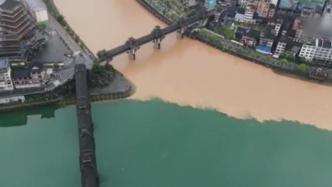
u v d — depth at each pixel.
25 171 151.75
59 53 197.12
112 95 182.38
